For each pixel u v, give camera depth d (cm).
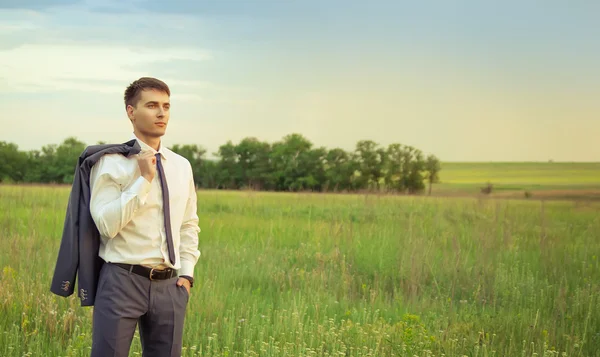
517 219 1404
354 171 9169
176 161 354
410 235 1030
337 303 682
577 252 1033
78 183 334
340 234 1067
